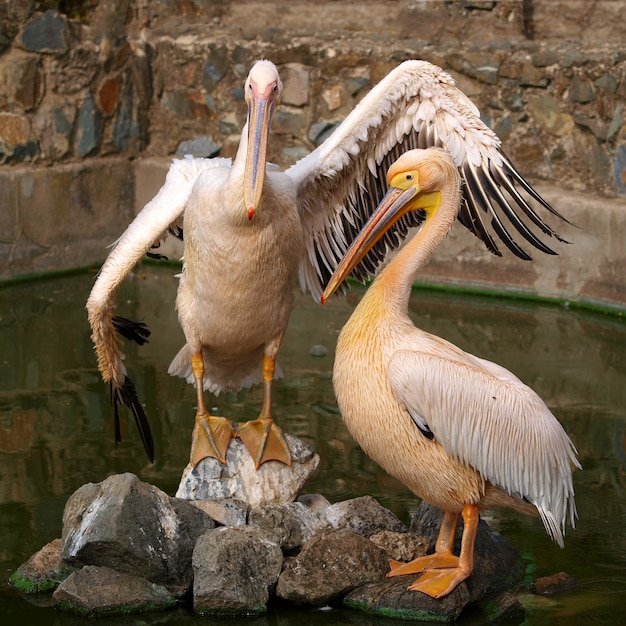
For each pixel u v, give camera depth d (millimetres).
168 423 6523
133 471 5844
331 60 9781
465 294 9367
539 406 4664
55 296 9297
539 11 9953
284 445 5309
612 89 8797
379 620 4539
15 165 9711
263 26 10562
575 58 8977
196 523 4855
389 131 5469
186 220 4977
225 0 10695
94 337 5301
